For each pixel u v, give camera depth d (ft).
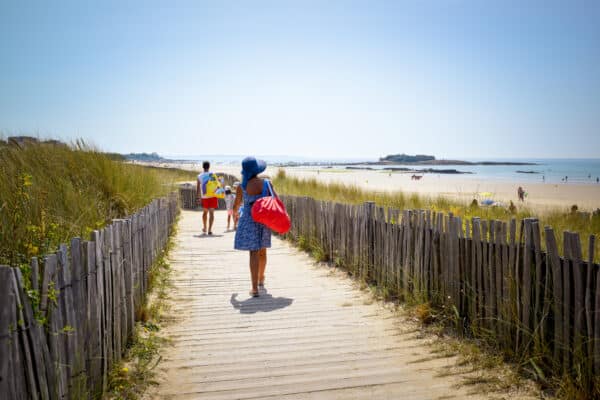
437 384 9.92
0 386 5.65
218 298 16.92
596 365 8.78
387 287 17.02
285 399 9.30
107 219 17.74
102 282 9.68
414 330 13.25
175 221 40.19
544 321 10.16
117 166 24.45
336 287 18.42
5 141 20.56
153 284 17.78
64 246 7.79
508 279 11.07
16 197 13.42
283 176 64.95
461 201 42.04
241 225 17.21
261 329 13.56
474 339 12.08
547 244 9.91
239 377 10.34
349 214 20.72
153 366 10.68
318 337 12.87
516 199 87.56
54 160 20.84
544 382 9.64
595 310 8.86
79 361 8.13
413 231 15.43
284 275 20.58
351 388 9.79
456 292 13.15
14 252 10.13
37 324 6.71
